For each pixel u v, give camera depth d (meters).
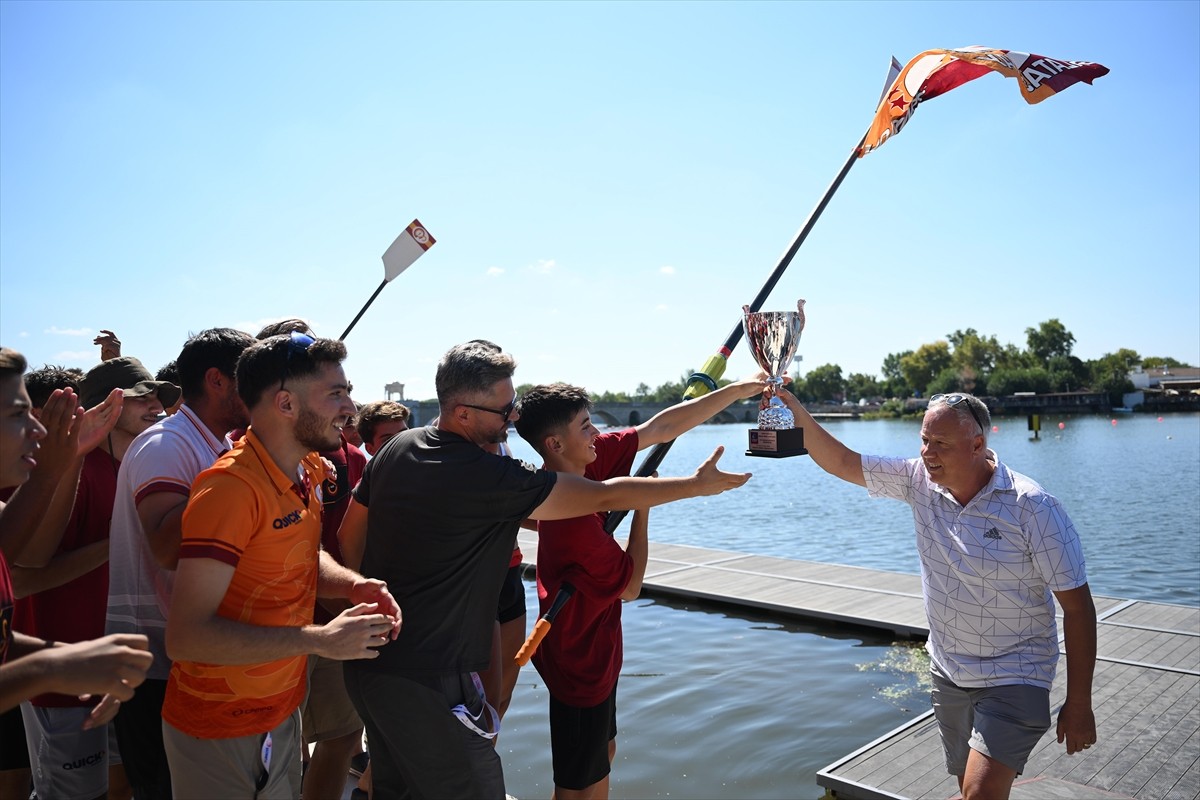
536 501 2.38
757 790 4.68
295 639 1.96
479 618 2.45
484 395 2.46
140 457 2.42
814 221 3.56
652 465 3.26
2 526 2.33
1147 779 4.18
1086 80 3.36
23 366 1.90
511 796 4.62
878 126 3.71
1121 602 7.81
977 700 2.97
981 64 3.58
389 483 2.42
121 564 2.52
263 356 2.13
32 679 1.56
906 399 118.56
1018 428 69.31
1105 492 23.88
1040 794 3.95
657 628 7.88
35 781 2.78
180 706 2.14
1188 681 5.54
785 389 3.17
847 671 6.56
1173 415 94.81
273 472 2.12
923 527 3.15
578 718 2.97
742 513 22.38
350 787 3.88
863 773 4.34
